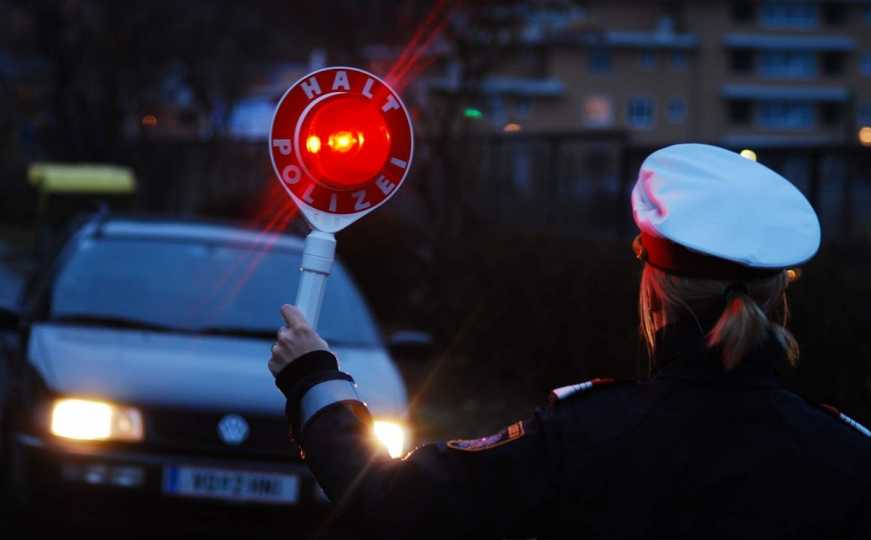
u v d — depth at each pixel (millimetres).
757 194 2199
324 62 21344
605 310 9953
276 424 6484
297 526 6434
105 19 33438
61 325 7344
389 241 16531
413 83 18375
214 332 7434
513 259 11594
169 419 6410
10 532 6711
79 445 6352
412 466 2205
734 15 77125
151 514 6375
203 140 32344
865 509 2131
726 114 77375
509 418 10352
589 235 13094
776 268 2166
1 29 36656
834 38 78750
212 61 34719
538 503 2156
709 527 2113
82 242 8172
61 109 34094
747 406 2172
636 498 2127
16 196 41625
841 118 78625
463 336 12531
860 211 11289
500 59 18203
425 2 18188
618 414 2191
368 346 7719
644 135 75625
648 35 76062
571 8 21266
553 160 16188
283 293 7875
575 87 73875
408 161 2568
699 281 2201
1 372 7926
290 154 2555
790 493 2123
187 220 8867
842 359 7824
